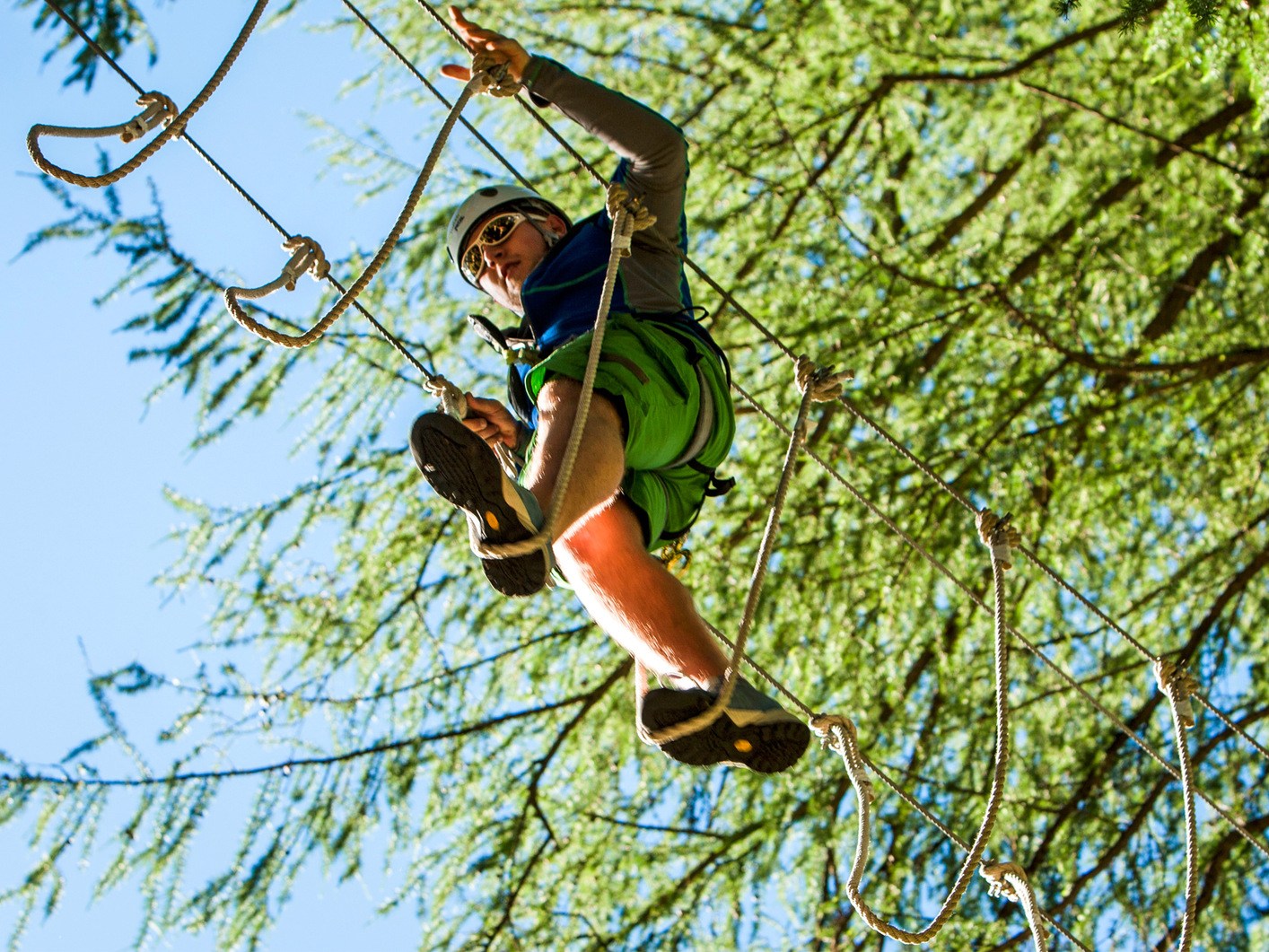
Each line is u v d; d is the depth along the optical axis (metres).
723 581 6.71
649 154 3.15
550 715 6.86
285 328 6.76
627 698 6.89
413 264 6.95
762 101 7.11
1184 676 3.35
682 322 3.22
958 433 6.77
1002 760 2.79
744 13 7.43
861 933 6.25
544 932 6.38
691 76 7.33
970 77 7.18
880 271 6.89
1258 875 6.11
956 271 6.88
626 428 2.84
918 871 6.37
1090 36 7.06
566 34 7.44
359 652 6.71
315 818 6.37
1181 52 5.37
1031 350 6.89
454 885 6.41
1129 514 6.90
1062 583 3.26
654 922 6.41
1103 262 6.99
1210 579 6.76
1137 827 6.18
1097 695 6.71
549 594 7.02
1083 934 6.12
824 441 6.83
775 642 6.60
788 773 6.61
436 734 6.66
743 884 6.41
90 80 6.49
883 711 6.69
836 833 6.49
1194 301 7.20
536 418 3.30
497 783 6.66
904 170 7.95
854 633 6.61
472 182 7.18
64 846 6.14
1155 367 6.69
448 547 6.93
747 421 7.27
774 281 6.95
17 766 6.23
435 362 6.96
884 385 6.78
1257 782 6.45
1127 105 7.38
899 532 3.37
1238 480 6.89
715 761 2.92
